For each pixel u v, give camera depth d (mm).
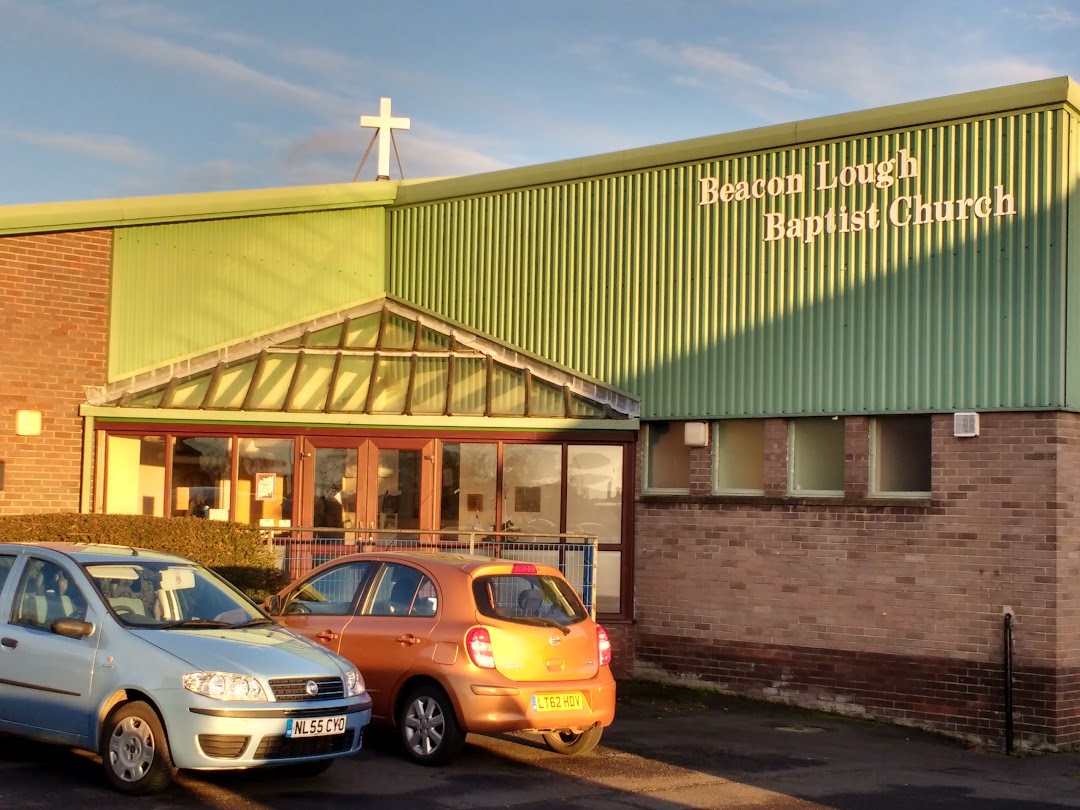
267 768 10312
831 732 14289
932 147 15242
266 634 10062
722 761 12102
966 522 14641
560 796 9906
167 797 9062
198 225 18781
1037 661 14039
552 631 10969
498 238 18688
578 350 17859
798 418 16125
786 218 16328
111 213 18109
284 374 18000
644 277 17422
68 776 9688
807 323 16031
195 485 17547
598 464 17250
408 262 19391
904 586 15023
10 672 9820
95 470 17703
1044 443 14188
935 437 14938
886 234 15508
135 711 9117
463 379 17906
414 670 10797
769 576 16047
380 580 11453
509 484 17281
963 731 14445
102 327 18219
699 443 16656
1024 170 14578
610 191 17844
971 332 14781
